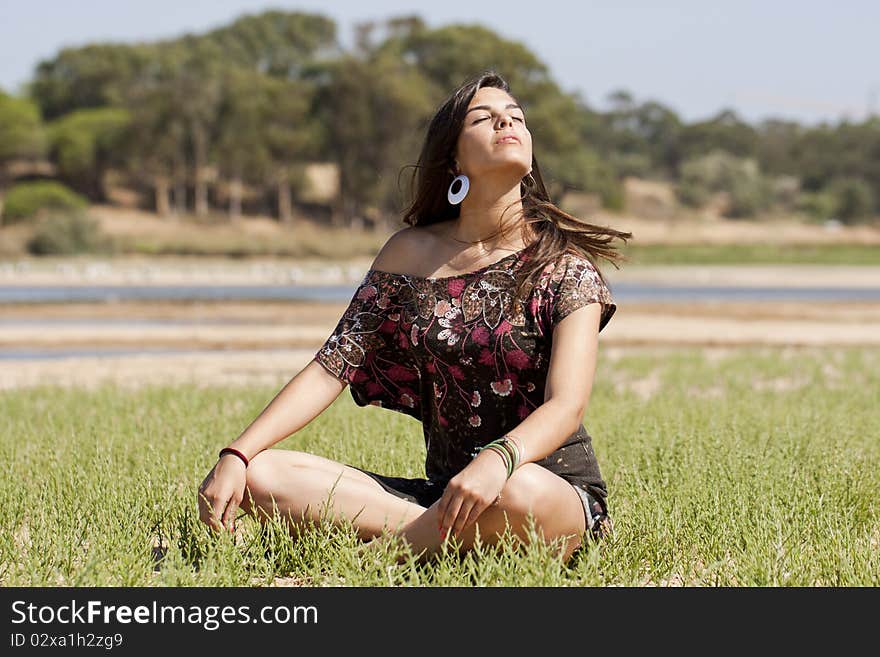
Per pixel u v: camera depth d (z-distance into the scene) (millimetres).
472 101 5844
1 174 118188
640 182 170625
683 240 125000
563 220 5977
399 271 6035
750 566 5715
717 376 18031
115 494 6953
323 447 8414
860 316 37562
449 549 5672
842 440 9273
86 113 124000
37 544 5973
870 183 177500
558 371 5484
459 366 5809
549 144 122375
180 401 12742
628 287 57031
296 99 120562
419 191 6082
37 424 11188
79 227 85312
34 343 25094
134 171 119250
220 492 5695
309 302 40031
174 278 57219
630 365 19781
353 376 6059
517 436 5277
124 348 24469
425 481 6188
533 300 5684
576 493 5637
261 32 185250
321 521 5816
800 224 149625
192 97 116375
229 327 29594
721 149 195750
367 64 118938
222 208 124188
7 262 74688
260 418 5902
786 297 49156
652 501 6902
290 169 120812
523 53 125188
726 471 7578
